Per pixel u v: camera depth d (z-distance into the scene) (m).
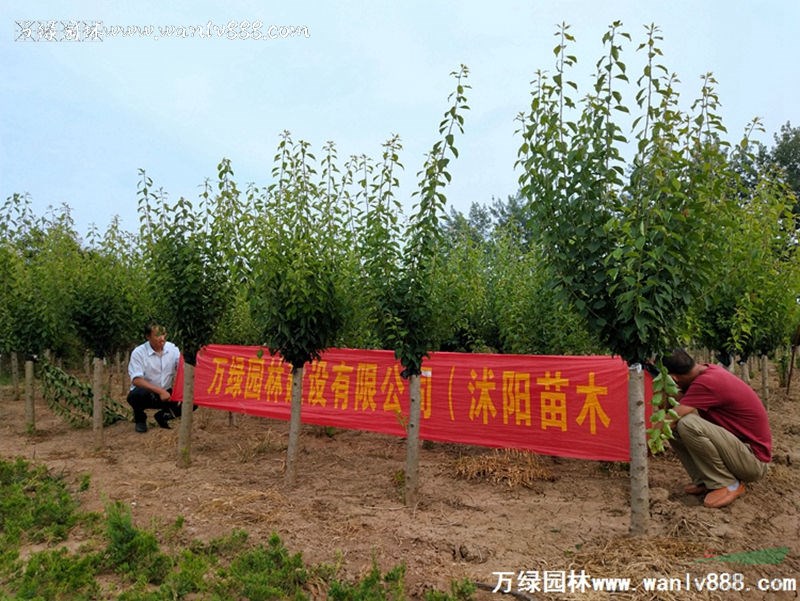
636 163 4.29
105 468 7.12
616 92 4.28
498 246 10.19
